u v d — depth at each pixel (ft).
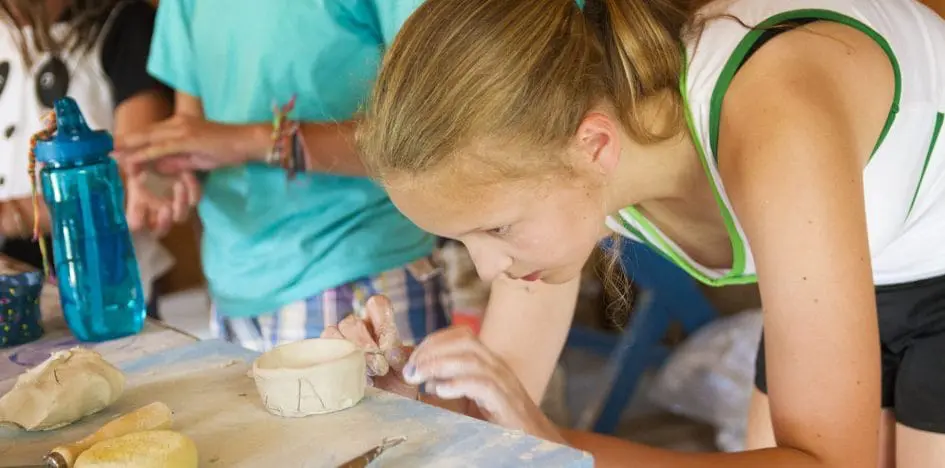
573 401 8.46
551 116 2.92
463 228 3.07
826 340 2.77
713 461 2.94
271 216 5.09
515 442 2.57
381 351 3.52
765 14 3.09
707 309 7.97
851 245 2.75
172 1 5.52
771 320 2.88
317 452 2.58
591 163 3.08
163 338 3.70
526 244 3.10
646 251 7.59
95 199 3.67
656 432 8.20
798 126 2.77
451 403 3.73
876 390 2.84
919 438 4.20
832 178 2.74
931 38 3.43
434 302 5.28
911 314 4.18
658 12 3.26
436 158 2.89
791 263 2.76
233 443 2.66
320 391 2.79
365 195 5.05
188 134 4.75
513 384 3.17
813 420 2.84
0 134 6.60
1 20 6.61
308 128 4.77
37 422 2.84
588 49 3.04
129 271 3.78
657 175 3.38
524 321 4.21
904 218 3.68
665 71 3.14
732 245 3.54
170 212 4.97
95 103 6.70
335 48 4.82
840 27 3.09
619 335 8.22
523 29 2.93
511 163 2.91
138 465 2.35
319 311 5.06
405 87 2.94
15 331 3.72
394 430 2.69
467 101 2.85
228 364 3.33
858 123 3.01
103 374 2.99
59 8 6.64
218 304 5.48
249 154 4.81
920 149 3.44
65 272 3.67
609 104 3.11
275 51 4.86
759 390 4.85
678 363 7.86
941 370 4.10
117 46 6.75
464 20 2.91
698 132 3.13
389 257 5.11
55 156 3.65
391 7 4.50
